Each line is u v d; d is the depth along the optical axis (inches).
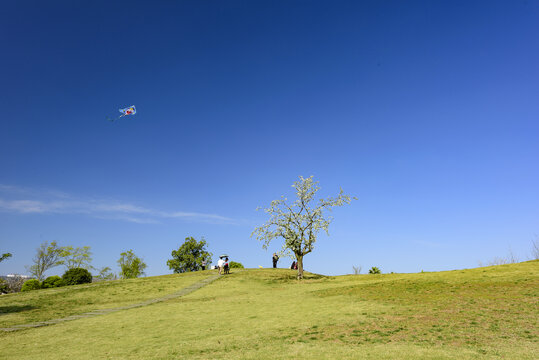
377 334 513.3
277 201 1678.2
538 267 1118.4
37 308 1034.1
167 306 960.3
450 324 545.3
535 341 440.8
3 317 890.1
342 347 452.4
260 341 514.0
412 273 1455.5
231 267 2352.4
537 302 650.2
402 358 391.5
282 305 853.8
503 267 1188.5
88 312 946.7
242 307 861.2
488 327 515.8
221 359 428.5
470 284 903.1
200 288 1378.0
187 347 505.4
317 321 632.4
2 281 1998.0
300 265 1642.5
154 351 493.7
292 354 431.8
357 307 745.0
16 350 547.8
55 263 2396.7
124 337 600.4
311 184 1694.1
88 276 1723.7
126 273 2664.9
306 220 1640.0
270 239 1647.4
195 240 2758.4
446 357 389.1
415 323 566.6
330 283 1343.5
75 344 569.0
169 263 2674.7
